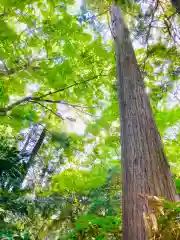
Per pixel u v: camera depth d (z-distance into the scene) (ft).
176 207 3.85
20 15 11.32
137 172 6.40
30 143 21.35
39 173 19.70
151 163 6.48
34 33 11.52
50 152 19.81
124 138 7.59
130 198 6.14
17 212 12.80
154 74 14.01
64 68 11.60
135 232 5.51
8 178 13.10
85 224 7.22
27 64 11.16
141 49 13.26
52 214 14.67
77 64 12.89
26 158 15.66
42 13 11.52
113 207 13.79
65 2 11.45
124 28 11.13
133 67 9.58
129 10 10.28
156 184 6.00
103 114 14.46
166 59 12.91
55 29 11.62
